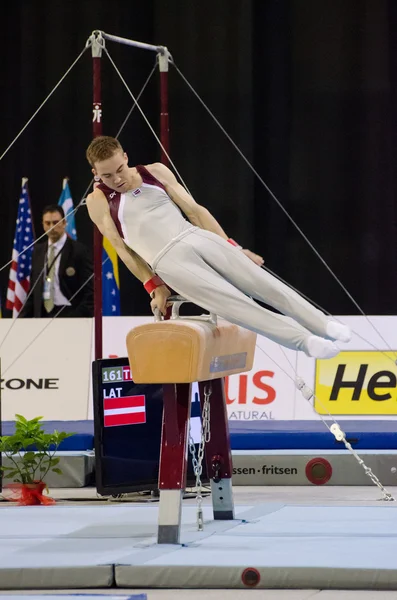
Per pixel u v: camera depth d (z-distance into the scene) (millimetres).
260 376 13828
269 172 18141
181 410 8312
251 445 12633
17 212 18344
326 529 8602
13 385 14109
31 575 7199
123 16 18172
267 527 8820
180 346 7965
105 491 10859
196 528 8828
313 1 17953
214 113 18094
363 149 18031
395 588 6871
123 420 11078
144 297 18141
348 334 8414
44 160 18312
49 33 18250
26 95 18297
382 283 18062
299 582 6992
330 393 13664
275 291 8539
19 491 11305
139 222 8750
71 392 14039
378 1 17844
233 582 7059
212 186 18141
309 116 18078
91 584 7180
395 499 10859
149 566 7152
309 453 12266
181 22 18109
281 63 18031
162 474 8219
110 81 18188
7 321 14422
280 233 18141
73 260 15867
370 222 18047
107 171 8695
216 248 8617
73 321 14391
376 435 12492
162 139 13117
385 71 17906
